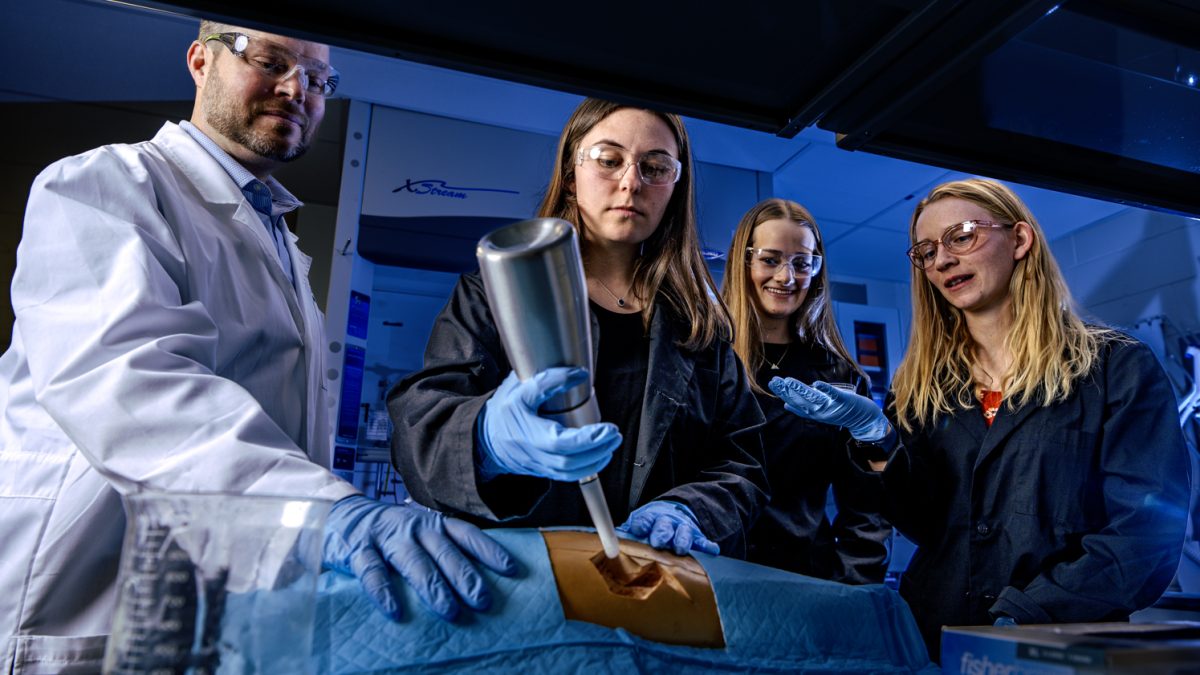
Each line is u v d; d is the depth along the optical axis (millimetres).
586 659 563
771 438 1815
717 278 3631
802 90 799
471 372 961
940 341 1686
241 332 1230
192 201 1281
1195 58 745
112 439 854
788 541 1723
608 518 642
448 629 576
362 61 2959
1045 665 467
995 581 1421
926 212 1674
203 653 396
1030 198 4141
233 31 1404
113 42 2844
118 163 1119
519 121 3447
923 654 744
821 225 4582
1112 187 985
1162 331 4035
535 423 575
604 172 1057
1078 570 1296
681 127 1179
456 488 762
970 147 900
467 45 709
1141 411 1393
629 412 1072
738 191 3764
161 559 406
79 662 993
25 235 1025
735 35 703
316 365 1448
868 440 1463
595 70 756
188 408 872
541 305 489
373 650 549
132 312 937
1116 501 1348
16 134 3387
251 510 427
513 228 508
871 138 855
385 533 663
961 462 1533
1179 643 462
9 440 1106
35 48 2875
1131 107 816
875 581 1752
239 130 1443
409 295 3973
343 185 3230
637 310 1166
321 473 806
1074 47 726
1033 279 1555
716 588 683
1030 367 1488
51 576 1013
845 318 5008
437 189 3344
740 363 1258
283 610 424
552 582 631
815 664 652
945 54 704
